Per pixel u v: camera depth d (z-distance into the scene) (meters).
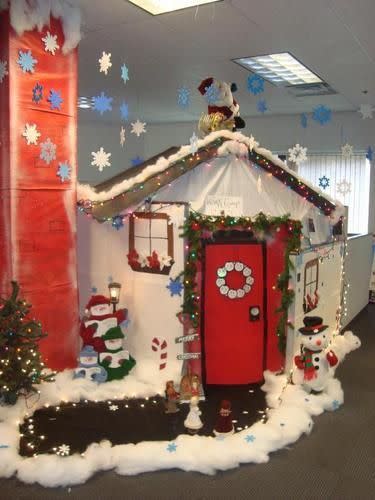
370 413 3.80
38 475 2.84
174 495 2.76
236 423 3.53
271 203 4.39
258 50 4.97
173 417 3.62
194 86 6.48
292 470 3.02
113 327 4.07
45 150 3.82
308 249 4.54
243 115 8.51
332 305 5.38
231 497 2.75
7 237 3.71
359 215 8.16
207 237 4.01
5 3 3.50
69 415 3.64
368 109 4.64
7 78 3.55
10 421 3.39
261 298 4.17
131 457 2.98
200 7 3.93
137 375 4.09
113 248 4.25
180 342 3.95
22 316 3.52
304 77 5.98
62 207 3.99
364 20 4.13
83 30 4.44
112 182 4.80
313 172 8.47
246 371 4.17
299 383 4.00
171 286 3.95
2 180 3.68
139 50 5.00
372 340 5.68
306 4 3.84
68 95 3.95
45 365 3.95
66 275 4.06
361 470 3.04
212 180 4.13
